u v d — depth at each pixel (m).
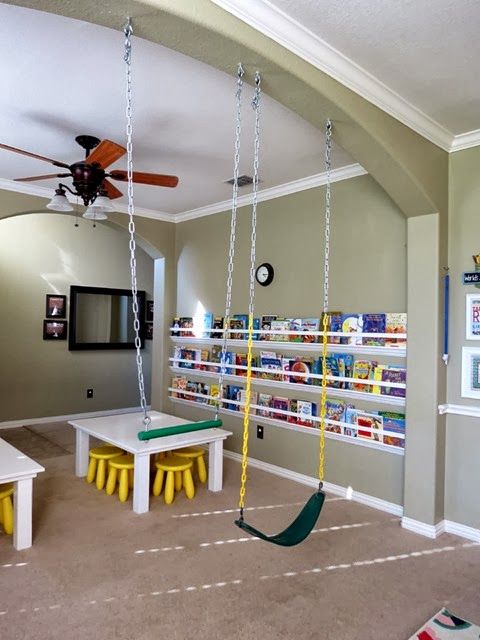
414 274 3.05
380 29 1.93
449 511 3.01
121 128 2.96
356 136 2.47
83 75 2.33
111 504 3.34
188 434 3.63
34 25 1.93
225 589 2.31
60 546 2.71
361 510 3.33
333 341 3.65
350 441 3.53
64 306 5.95
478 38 1.98
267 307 4.27
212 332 4.80
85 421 4.01
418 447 3.01
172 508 3.29
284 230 4.14
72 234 6.04
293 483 3.86
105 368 6.33
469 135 2.92
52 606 2.15
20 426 5.60
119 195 3.25
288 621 2.07
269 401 4.14
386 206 3.42
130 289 6.59
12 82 2.40
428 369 2.97
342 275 3.68
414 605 2.20
